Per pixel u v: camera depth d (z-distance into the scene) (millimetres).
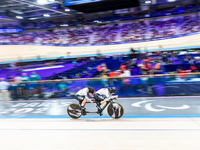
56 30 29297
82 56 17953
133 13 27000
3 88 8422
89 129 4449
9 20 29234
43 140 3949
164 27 24609
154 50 15789
